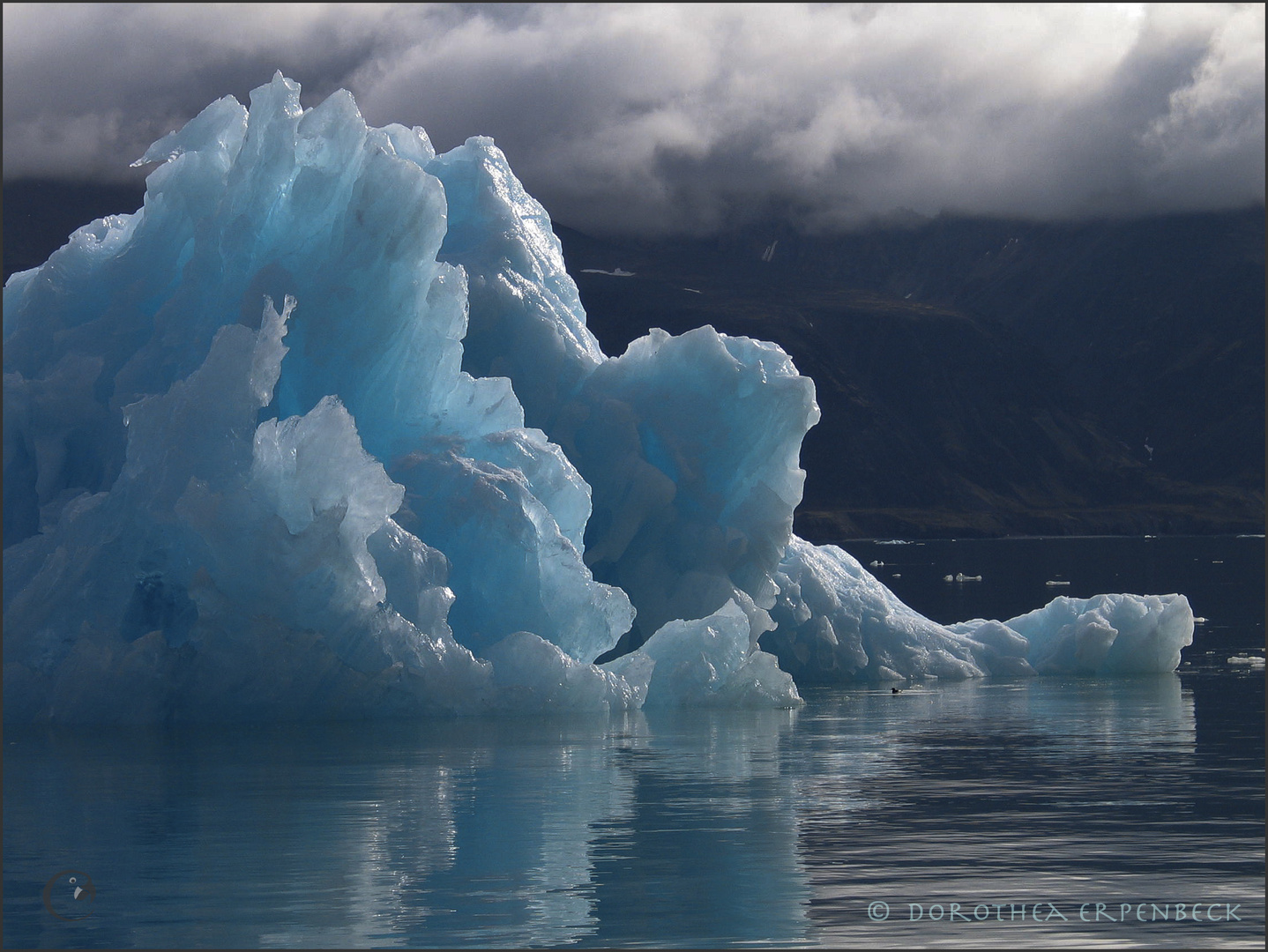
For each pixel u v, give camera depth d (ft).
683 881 46.98
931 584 344.90
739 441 108.88
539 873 48.16
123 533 84.79
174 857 50.57
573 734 80.43
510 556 90.33
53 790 63.31
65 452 93.50
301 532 80.12
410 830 54.70
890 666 117.60
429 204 91.91
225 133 99.96
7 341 97.76
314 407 89.35
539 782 65.26
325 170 93.40
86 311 98.68
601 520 107.04
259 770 68.13
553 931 41.73
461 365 105.81
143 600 85.51
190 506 79.71
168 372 91.91
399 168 91.66
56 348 96.37
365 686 84.07
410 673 85.05
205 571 81.30
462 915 43.27
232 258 92.68
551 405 109.40
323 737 78.38
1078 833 54.49
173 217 98.89
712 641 96.58
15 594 87.40
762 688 97.60
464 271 98.07
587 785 64.59
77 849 51.88
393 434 94.94
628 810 58.70
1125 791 63.57
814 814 57.98
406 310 92.48
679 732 82.07
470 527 90.33
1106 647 122.31
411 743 76.54
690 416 109.50
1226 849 51.75
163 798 61.41
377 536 86.22
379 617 84.28
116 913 43.70
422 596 86.28
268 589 81.25
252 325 89.61
